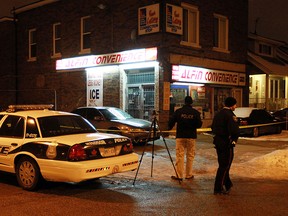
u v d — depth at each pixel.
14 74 25.80
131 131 13.84
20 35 25.50
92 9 20.38
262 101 25.98
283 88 28.48
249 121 17.64
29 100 24.72
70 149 7.10
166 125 17.19
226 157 7.41
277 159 10.60
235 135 7.32
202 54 19.17
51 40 23.16
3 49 26.08
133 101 18.83
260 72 24.11
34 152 7.50
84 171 6.96
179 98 18.20
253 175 9.36
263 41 27.38
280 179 8.97
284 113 21.75
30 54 24.89
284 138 17.31
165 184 8.38
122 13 18.80
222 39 20.94
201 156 12.07
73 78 21.56
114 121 14.38
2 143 8.10
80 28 21.16
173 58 17.42
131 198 7.18
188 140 8.79
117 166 7.48
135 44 18.09
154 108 17.50
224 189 7.80
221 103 20.59
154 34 17.28
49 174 7.28
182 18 17.81
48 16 23.33
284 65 27.92
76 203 6.80
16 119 8.24
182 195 7.43
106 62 19.25
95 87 20.23
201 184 8.41
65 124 8.26
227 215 6.11
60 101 22.42
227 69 20.88
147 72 18.17
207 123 19.53
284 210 6.41
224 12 20.80
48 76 23.33
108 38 19.48
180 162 8.79
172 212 6.26
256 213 6.23
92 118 15.04
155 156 11.92
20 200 6.99
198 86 19.20
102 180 8.73
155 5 17.09
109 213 6.20
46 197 7.21
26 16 24.98
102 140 7.50
